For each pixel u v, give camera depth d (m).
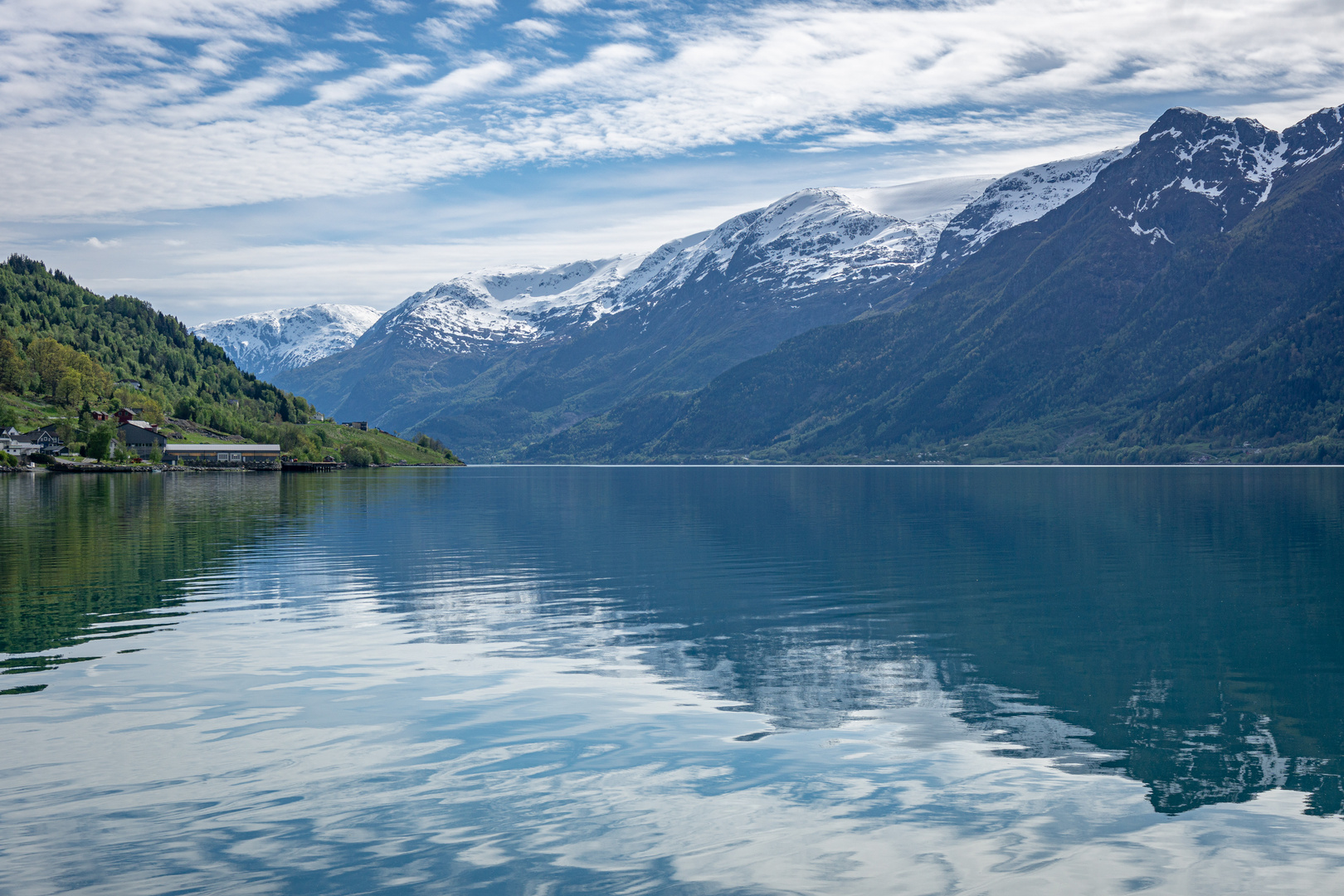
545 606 45.75
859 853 19.17
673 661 34.22
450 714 27.69
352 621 41.47
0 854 19.00
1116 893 17.72
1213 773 23.38
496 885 17.94
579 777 22.89
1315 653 35.81
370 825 20.28
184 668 32.94
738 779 22.83
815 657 34.94
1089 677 32.25
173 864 18.64
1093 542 75.38
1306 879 18.22
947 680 31.75
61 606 44.84
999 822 20.59
